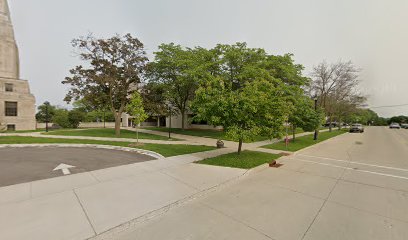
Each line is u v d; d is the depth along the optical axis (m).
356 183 6.24
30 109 31.88
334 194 5.28
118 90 21.75
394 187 5.88
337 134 27.45
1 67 33.56
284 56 23.47
